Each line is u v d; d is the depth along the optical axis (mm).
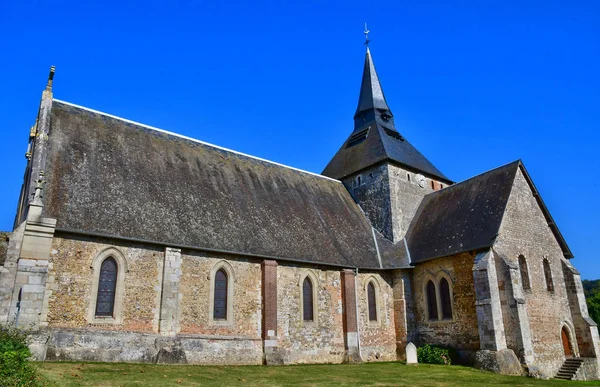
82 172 19297
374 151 32156
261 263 21828
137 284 18062
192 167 24281
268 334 20703
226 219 22250
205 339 18938
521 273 24016
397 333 25703
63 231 16750
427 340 24922
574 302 25984
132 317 17625
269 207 25328
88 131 21656
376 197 30750
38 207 16516
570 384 17766
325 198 30062
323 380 16094
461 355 22922
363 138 34500
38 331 15344
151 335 17703
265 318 20891
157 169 22391
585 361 23859
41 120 19828
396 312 26047
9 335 13445
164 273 18609
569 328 25422
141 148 23031
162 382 13320
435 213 28797
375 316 25578
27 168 21031
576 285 26094
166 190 21438
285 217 25375
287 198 27250
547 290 25109
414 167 31938
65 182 18375
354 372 18672
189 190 22453
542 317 24016
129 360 16906
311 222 26453
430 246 26203
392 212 29344
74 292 16688
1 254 16797
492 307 21562
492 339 21156
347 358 23234
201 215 21438
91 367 14609
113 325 17156
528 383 17266
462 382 17016
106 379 12969
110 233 17625
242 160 27984
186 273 19359
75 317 16516
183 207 21156
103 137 21969
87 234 17234
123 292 17688
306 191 29375
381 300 25953
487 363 20703
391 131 34750
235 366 18641
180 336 18391
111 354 16641
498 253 22844
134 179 20797
